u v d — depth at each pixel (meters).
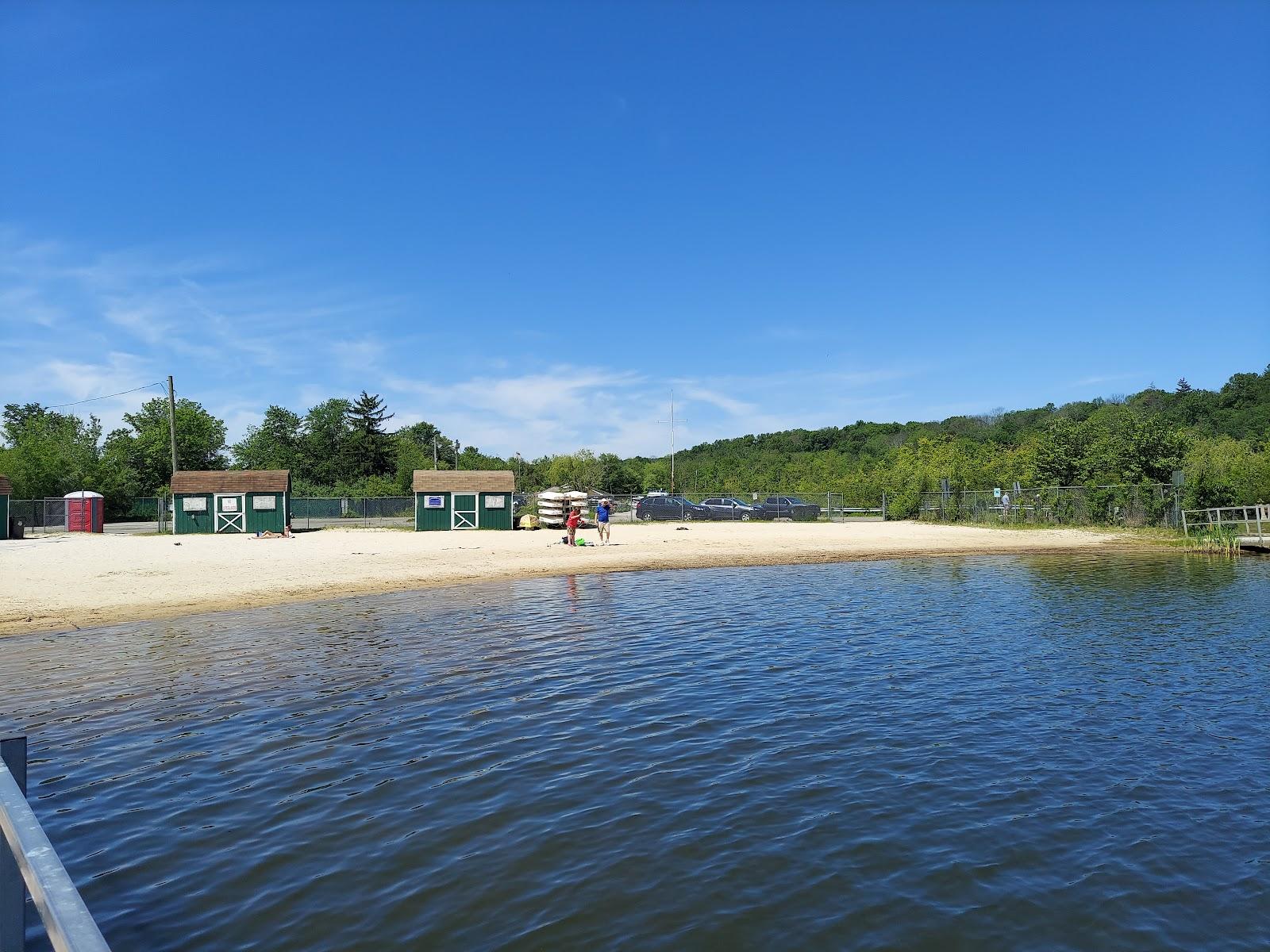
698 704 11.39
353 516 62.62
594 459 93.38
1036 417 112.38
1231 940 5.88
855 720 10.70
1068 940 5.86
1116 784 8.63
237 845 7.25
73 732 10.20
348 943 5.79
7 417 109.12
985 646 15.28
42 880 2.62
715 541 40.12
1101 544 37.38
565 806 8.03
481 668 13.47
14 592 21.41
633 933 5.90
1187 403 87.62
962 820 7.75
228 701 11.55
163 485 79.94
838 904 6.30
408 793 8.36
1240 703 11.48
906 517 58.25
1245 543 33.38
